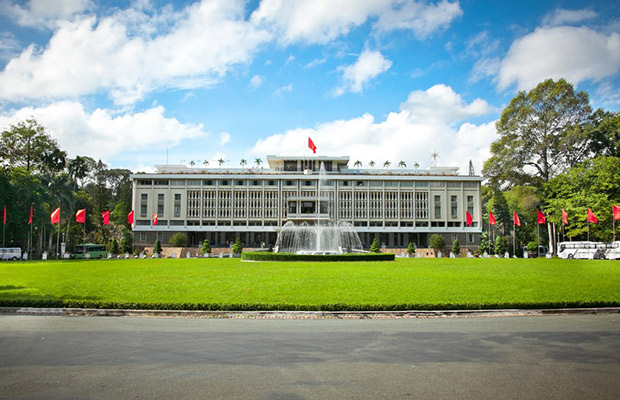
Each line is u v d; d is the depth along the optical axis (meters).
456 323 14.95
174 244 80.75
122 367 9.49
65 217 75.19
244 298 18.89
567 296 19.70
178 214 91.25
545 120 75.81
